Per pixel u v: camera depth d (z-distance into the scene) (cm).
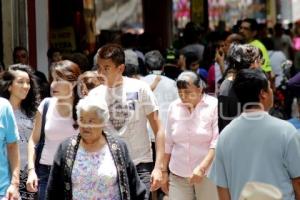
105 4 3903
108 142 1067
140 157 1266
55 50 2058
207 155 1297
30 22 2122
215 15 5225
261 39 2439
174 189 1345
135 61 1582
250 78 980
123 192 1061
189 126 1320
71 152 1062
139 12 4188
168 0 3712
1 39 2080
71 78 1260
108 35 2309
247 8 5425
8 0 2069
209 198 1298
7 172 1201
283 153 968
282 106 1686
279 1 5681
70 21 2539
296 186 972
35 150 1287
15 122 1212
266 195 888
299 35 3750
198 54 2069
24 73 1314
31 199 1317
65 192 1064
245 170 980
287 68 2212
